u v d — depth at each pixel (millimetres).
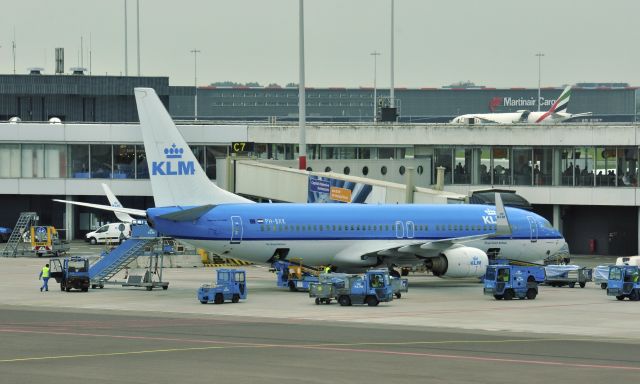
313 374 64188
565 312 104312
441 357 71375
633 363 69375
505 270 118250
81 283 124438
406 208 135500
